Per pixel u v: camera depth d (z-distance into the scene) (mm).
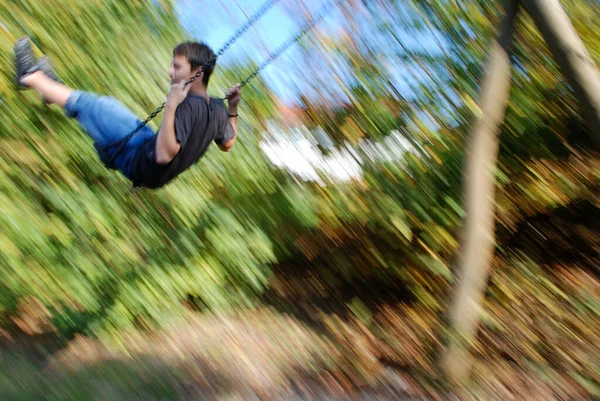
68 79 6551
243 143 6750
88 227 5824
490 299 6211
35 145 6078
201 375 5137
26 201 5754
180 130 3615
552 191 6496
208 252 6172
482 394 5270
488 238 5637
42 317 5555
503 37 5508
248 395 4930
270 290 6770
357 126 6539
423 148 6367
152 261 5938
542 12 4930
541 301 6117
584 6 6707
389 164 6422
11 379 4609
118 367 5035
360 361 5637
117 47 6848
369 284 6773
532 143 6555
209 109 3797
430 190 6285
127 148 3842
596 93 4898
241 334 5910
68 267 5566
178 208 6203
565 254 6617
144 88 6805
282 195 6531
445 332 5562
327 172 6605
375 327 6148
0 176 5746
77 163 6184
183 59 3789
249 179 6664
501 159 6574
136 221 6168
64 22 6723
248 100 6879
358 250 6672
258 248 6266
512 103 6543
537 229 6742
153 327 5777
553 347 5746
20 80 3926
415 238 6293
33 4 6609
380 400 5078
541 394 5273
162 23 7098
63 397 4406
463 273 5602
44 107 6137
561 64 4969
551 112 6551
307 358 5660
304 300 6645
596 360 5562
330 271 6918
